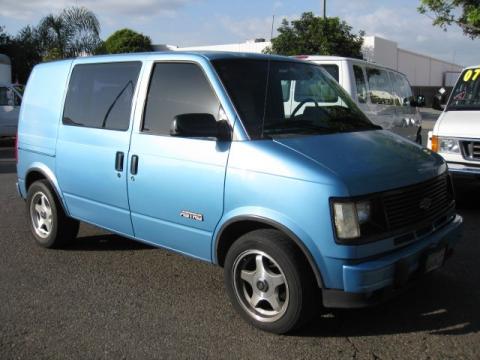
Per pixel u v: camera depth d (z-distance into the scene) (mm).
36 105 6039
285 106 4438
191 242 4344
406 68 44531
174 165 4320
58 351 3754
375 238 3545
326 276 3562
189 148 4230
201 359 3625
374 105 8797
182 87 4469
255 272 3955
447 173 4441
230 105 4102
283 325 3809
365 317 4207
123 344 3840
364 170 3668
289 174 3643
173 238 4484
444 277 5016
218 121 4066
